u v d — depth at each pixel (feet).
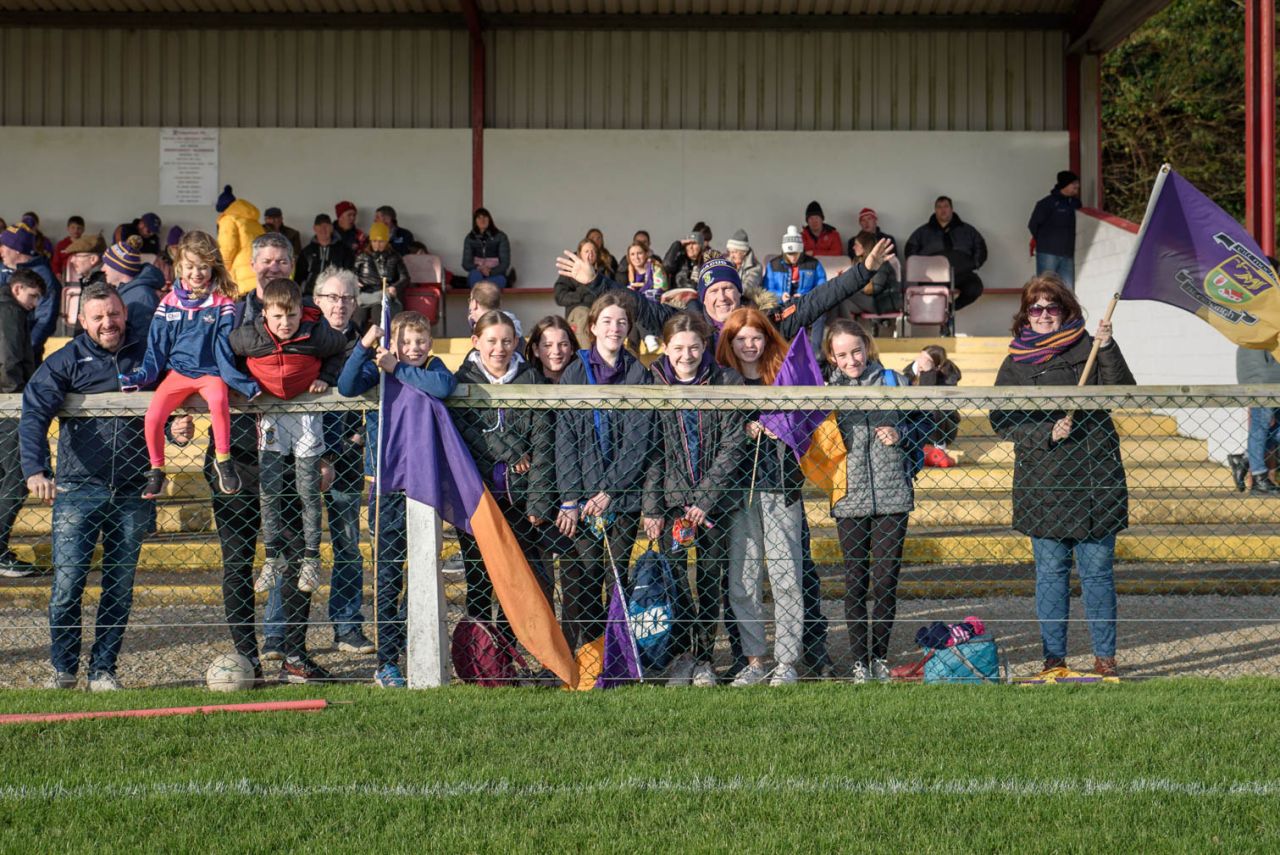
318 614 55.47
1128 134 201.87
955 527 72.28
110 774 32.17
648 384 44.45
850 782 31.65
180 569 62.39
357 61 126.72
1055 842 27.63
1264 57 92.32
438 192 125.29
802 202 125.59
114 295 42.86
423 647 41.98
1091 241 116.98
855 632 44.57
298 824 28.73
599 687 42.57
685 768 32.73
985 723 36.91
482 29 125.70
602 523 43.60
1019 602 59.31
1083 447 44.37
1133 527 72.95
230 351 41.34
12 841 27.61
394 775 32.14
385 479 41.52
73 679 43.91
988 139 125.70
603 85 126.82
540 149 125.29
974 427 92.84
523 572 41.50
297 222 125.08
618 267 112.57
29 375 60.59
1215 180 200.95
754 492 43.68
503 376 45.50
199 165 124.98
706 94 127.13
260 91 126.52
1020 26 126.11
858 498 44.37
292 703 38.88
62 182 124.57
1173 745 34.58
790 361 44.29
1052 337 45.52
